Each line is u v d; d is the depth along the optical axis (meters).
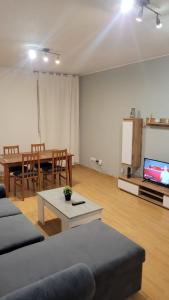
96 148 5.73
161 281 2.08
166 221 3.16
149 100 4.15
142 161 4.40
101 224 2.22
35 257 1.71
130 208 3.57
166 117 3.88
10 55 3.95
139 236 2.80
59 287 1.11
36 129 5.56
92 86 5.61
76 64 4.64
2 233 2.09
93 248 1.83
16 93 5.19
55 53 3.78
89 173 5.58
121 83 4.73
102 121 5.41
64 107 5.89
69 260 1.68
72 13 2.24
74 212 2.52
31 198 3.98
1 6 2.09
